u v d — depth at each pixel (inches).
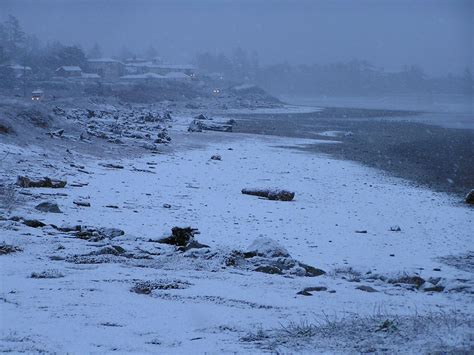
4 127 1753.2
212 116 4731.8
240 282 526.6
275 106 6737.2
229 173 1770.4
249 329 343.0
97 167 1662.2
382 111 6289.4
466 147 2878.9
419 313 434.9
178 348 293.6
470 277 736.3
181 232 783.1
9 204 997.8
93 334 313.1
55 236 744.3
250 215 1178.0
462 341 286.5
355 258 866.1
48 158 1644.9
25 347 279.4
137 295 430.3
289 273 638.5
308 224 1127.0
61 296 407.8
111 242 722.8
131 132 2413.9
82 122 2546.8
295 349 291.1
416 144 2952.8
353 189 1609.3
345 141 3009.4
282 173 1835.6
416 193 1590.8
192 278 526.3
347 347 291.9
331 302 466.6
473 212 1344.7
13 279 464.4
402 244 997.2
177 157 2037.4
